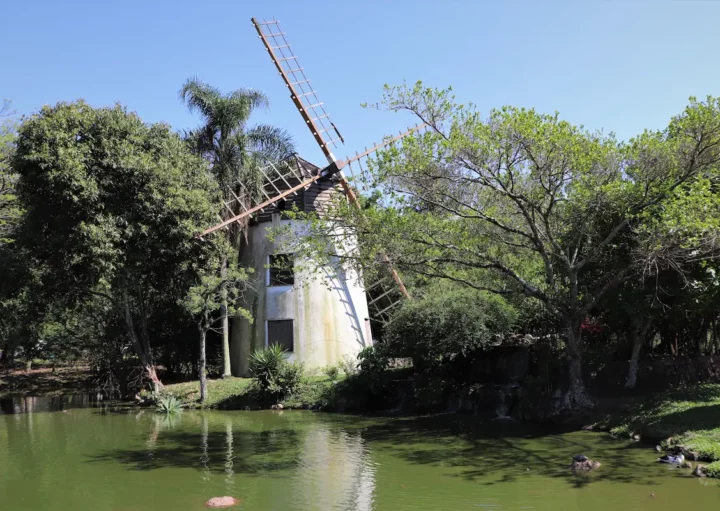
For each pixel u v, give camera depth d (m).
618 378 19.72
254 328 30.97
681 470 12.24
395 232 16.78
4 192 28.34
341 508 10.77
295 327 29.97
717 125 15.32
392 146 16.41
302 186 30.25
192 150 30.22
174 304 30.66
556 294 18.47
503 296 22.11
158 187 25.03
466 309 21.44
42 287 26.91
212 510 10.84
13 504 11.47
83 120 24.56
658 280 17.95
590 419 17.41
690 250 15.94
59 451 16.45
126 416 23.62
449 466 13.66
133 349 33.88
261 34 31.14
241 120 29.77
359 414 22.92
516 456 14.38
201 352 26.16
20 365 43.41
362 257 17.77
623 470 12.47
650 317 18.53
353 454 15.30
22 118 28.95
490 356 23.03
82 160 24.14
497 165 16.27
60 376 38.59
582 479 11.98
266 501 11.29
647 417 15.86
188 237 25.39
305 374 28.77
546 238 19.09
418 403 22.86
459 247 17.55
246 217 30.75
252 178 29.81
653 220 15.62
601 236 18.59
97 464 14.73
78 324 36.34
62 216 24.34
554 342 21.06
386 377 24.12
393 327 23.72
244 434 18.69
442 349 21.72
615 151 17.02
